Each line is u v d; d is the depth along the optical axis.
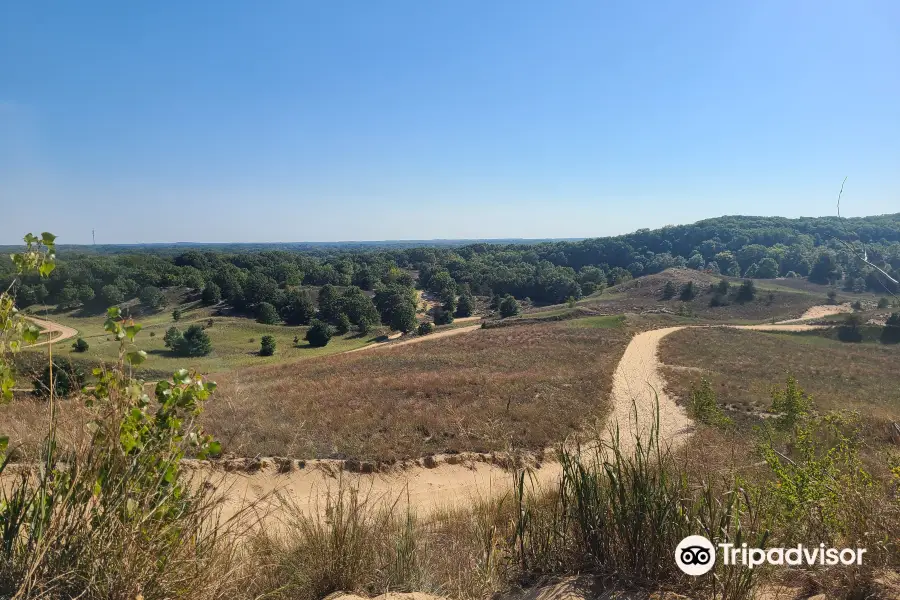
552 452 10.12
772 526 2.87
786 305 67.44
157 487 2.31
